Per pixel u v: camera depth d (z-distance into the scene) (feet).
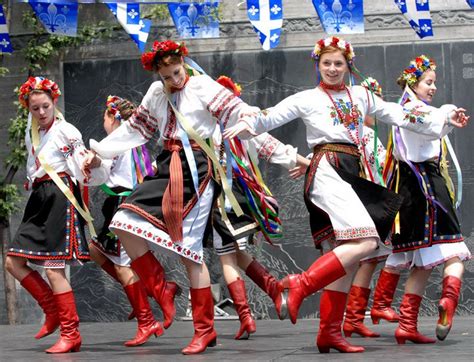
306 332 20.49
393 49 29.01
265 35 19.58
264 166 29.19
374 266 18.40
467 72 28.73
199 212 14.70
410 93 17.51
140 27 20.18
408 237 16.03
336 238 14.20
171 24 29.99
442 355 13.67
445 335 15.78
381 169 18.62
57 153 16.71
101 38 30.32
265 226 19.04
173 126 14.87
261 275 19.48
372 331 19.07
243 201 18.95
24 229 16.79
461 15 28.76
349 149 14.65
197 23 19.95
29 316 30.01
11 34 30.48
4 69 29.45
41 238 16.60
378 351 14.65
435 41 28.86
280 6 19.56
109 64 30.32
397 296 28.43
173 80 14.61
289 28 29.45
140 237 14.65
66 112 30.55
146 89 30.17
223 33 29.73
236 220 18.85
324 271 13.99
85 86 30.42
